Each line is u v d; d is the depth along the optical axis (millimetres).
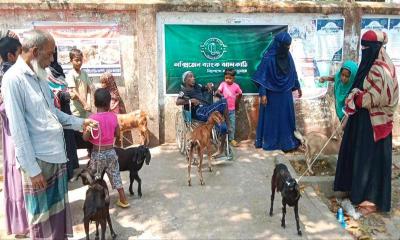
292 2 7168
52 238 3945
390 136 5180
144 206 5125
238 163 6543
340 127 5895
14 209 4277
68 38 6863
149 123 7203
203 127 5676
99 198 4098
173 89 7254
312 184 5766
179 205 5156
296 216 4484
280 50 6887
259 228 4645
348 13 7312
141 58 7000
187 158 6512
